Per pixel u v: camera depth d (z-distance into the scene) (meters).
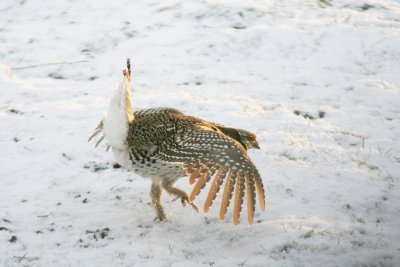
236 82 16.69
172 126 10.31
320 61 18.14
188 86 16.39
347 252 10.18
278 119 14.91
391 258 10.12
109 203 11.46
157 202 10.97
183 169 10.23
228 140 9.86
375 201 11.80
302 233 10.53
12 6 21.02
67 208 11.14
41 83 16.44
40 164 12.56
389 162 13.38
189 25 19.70
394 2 23.44
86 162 12.80
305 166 13.02
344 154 13.58
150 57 17.89
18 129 13.92
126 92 9.86
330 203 11.70
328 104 15.86
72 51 18.19
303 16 20.91
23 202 11.21
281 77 17.11
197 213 11.33
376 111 15.63
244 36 19.11
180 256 9.85
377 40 19.44
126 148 10.26
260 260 9.76
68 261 9.47
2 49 18.19
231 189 9.53
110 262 9.52
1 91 15.72
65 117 14.55
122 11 20.67
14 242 9.95
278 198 11.79
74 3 21.28
